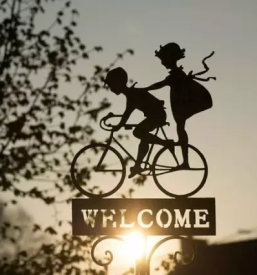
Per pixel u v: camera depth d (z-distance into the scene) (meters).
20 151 19.66
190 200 14.70
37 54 20.06
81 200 14.80
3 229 19.75
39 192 19.69
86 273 19.61
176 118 15.16
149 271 14.62
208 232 14.62
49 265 19.64
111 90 15.45
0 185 19.69
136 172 15.41
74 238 19.77
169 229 14.66
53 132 19.77
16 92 19.84
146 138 15.41
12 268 19.56
